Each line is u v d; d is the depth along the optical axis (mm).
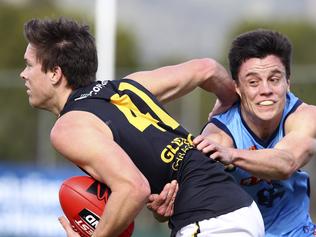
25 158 52156
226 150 14125
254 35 15078
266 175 14547
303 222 15836
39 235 42219
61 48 13703
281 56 15031
